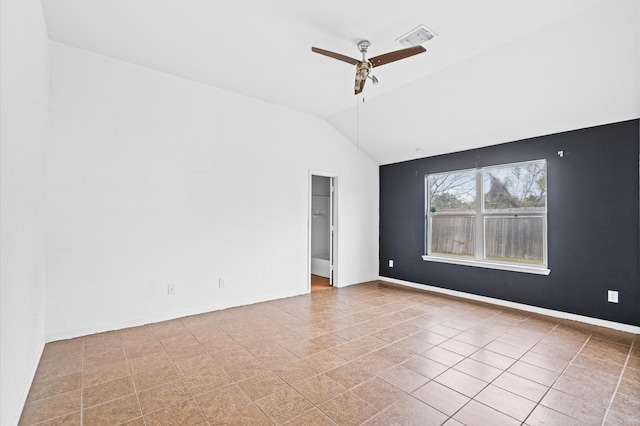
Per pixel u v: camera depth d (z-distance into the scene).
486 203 4.65
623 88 3.06
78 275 3.14
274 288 4.64
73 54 3.14
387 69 3.50
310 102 4.58
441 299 4.68
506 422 1.88
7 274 1.60
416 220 5.50
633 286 3.31
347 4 2.49
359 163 5.81
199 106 3.96
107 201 3.30
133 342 3.03
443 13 2.58
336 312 4.01
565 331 3.36
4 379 1.59
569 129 3.76
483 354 2.80
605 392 2.20
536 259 4.10
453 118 4.25
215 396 2.15
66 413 1.95
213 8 2.56
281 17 2.67
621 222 3.40
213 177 4.06
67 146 3.09
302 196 4.99
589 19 2.58
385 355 2.77
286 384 2.30
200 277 3.94
